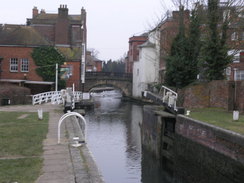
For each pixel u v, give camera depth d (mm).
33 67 42062
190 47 23484
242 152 9281
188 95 21422
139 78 54562
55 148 10133
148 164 15688
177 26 28672
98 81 58031
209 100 20375
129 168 14945
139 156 17203
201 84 20859
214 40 20812
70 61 46594
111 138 21500
